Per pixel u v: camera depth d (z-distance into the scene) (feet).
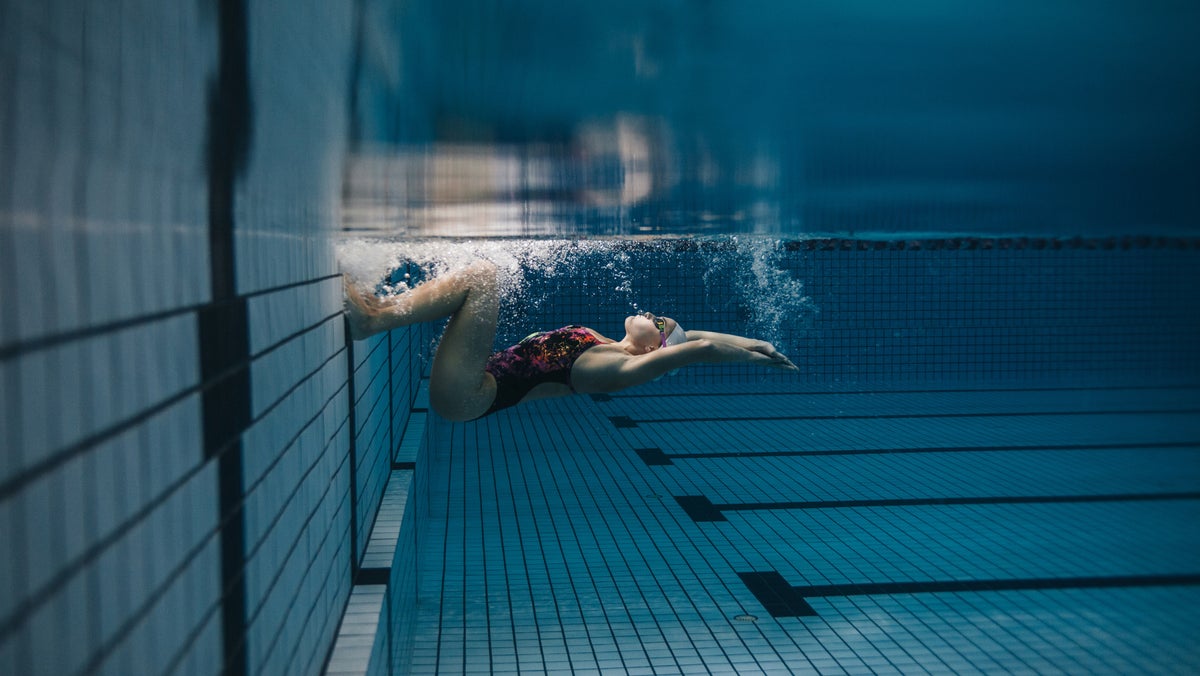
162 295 3.03
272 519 4.88
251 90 3.58
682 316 38.78
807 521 18.85
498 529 18.54
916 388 37.17
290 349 5.54
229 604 3.89
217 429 3.73
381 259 10.59
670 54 4.00
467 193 8.09
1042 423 29.53
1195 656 11.78
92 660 2.41
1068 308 39.11
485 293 10.76
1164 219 8.97
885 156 6.19
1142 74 4.33
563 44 3.78
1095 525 18.16
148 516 2.86
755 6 3.38
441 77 4.27
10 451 1.96
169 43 3.01
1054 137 5.54
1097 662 11.70
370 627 7.61
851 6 3.41
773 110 5.06
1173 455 24.88
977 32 3.73
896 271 38.99
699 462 24.80
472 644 12.64
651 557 16.55
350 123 4.75
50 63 2.15
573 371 11.57
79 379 2.34
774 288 38.63
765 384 38.91
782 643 12.53
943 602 14.05
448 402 10.90
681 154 6.31
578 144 5.94
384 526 10.93
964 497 20.62
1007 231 11.50
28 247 2.06
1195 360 39.04
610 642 12.65
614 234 15.08
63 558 2.23
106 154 2.52
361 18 3.34
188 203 3.34
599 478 23.04
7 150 1.93
